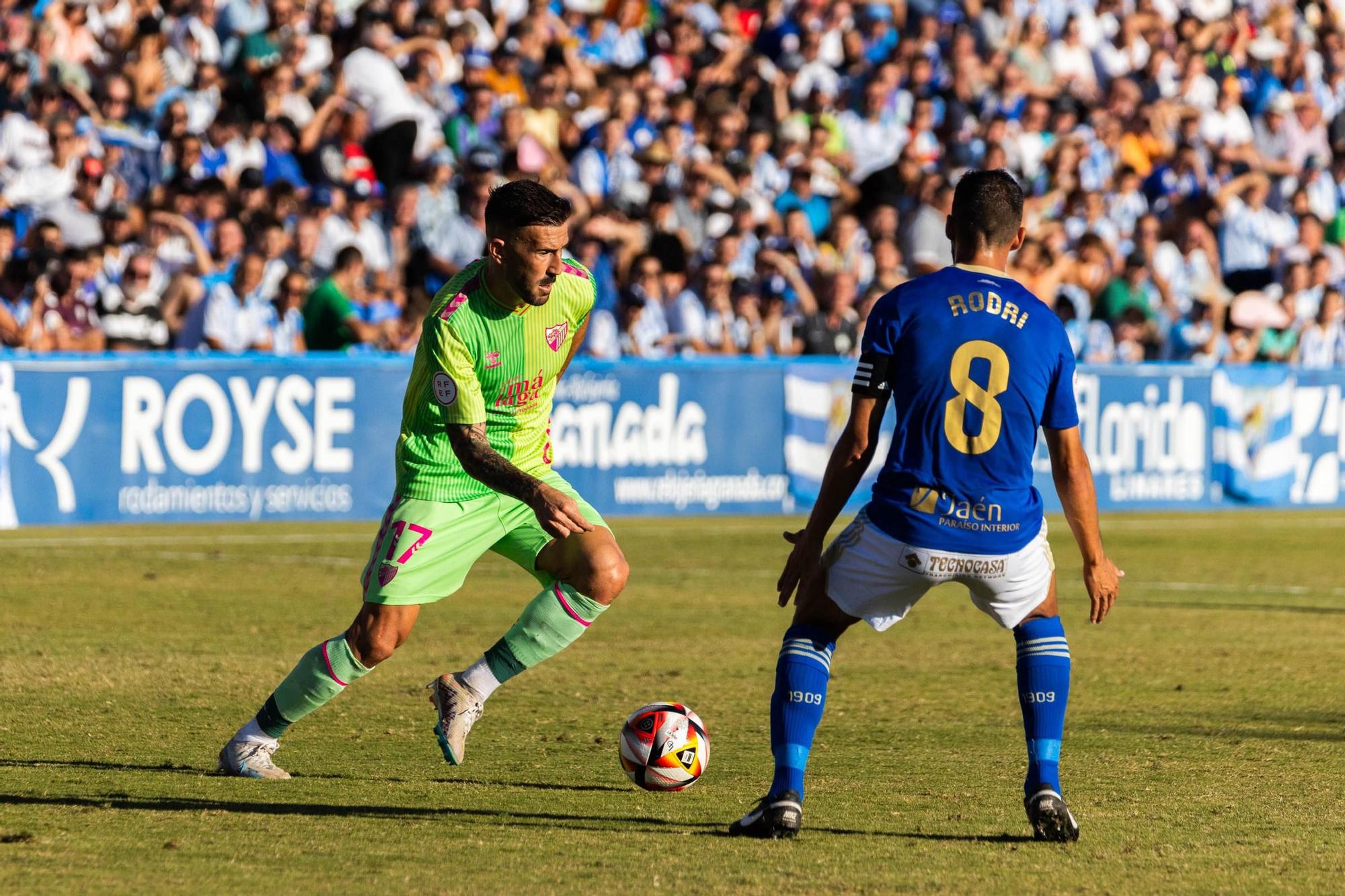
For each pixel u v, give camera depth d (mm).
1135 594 40094
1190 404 60094
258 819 17141
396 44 64875
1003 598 16297
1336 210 79250
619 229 59688
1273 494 61812
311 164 59688
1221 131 81000
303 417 49531
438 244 58281
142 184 57531
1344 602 38906
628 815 17641
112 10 62594
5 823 16641
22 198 54562
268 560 42469
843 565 16234
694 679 27312
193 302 52312
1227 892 14602
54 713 23219
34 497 46562
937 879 14891
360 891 14312
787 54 74062
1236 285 73375
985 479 15922
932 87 76812
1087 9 83500
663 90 69125
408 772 19859
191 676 26547
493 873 14945
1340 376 63000
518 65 67375
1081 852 16047
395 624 18859
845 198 68188
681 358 53875
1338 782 19844
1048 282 65000
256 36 62938
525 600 37094
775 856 15711
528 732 22641
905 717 24125
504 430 19359
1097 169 75125
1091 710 25094
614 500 53156
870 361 16031
